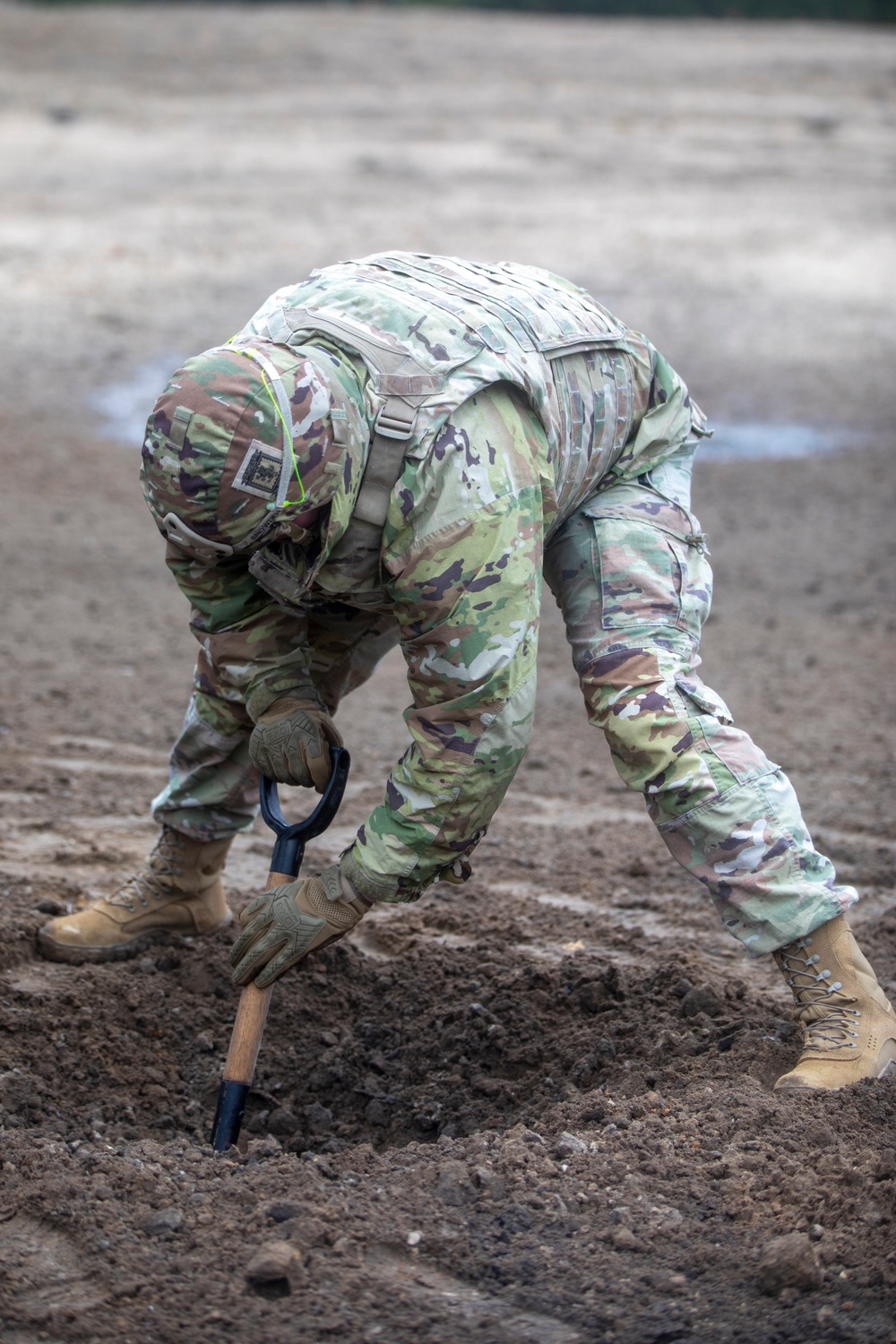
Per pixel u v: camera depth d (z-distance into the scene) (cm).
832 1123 952
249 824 1244
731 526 2844
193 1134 1088
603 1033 1154
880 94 7900
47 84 7188
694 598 1048
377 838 961
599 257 4912
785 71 8400
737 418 3528
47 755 1745
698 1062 1069
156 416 863
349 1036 1198
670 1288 808
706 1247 836
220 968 1270
